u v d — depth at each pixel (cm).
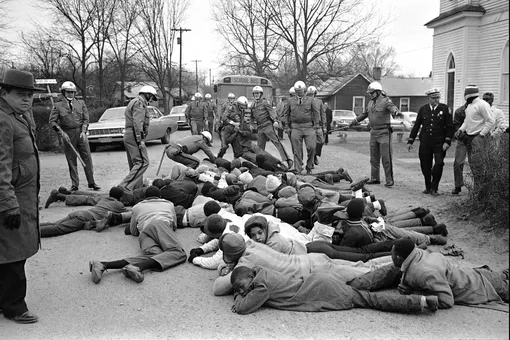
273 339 416
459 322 440
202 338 418
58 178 1272
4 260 436
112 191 804
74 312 473
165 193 815
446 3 2325
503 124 953
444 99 2339
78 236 727
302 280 480
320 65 5350
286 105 1248
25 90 445
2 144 429
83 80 3497
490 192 708
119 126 1914
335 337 417
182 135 2780
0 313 467
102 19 3469
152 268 589
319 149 1438
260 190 850
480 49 2116
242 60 4903
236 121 1356
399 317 453
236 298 478
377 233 607
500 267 573
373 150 1102
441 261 479
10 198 427
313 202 696
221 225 584
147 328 439
